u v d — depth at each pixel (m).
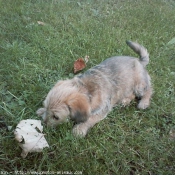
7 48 0.80
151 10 1.25
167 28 1.11
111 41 0.92
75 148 0.55
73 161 0.53
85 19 1.06
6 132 0.56
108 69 0.65
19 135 0.52
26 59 0.79
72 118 0.54
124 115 0.67
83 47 0.88
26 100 0.65
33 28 0.92
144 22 1.12
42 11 1.05
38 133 0.54
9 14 0.98
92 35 0.95
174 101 0.74
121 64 0.67
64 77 0.75
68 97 0.52
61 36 0.93
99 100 0.58
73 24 1.01
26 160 0.52
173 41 0.98
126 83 0.67
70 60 0.82
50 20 1.01
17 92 0.67
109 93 0.62
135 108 0.71
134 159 0.57
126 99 0.70
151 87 0.75
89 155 0.56
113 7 1.23
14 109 0.61
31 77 0.72
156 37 1.01
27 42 0.87
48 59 0.81
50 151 0.55
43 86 0.69
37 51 0.82
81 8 1.16
